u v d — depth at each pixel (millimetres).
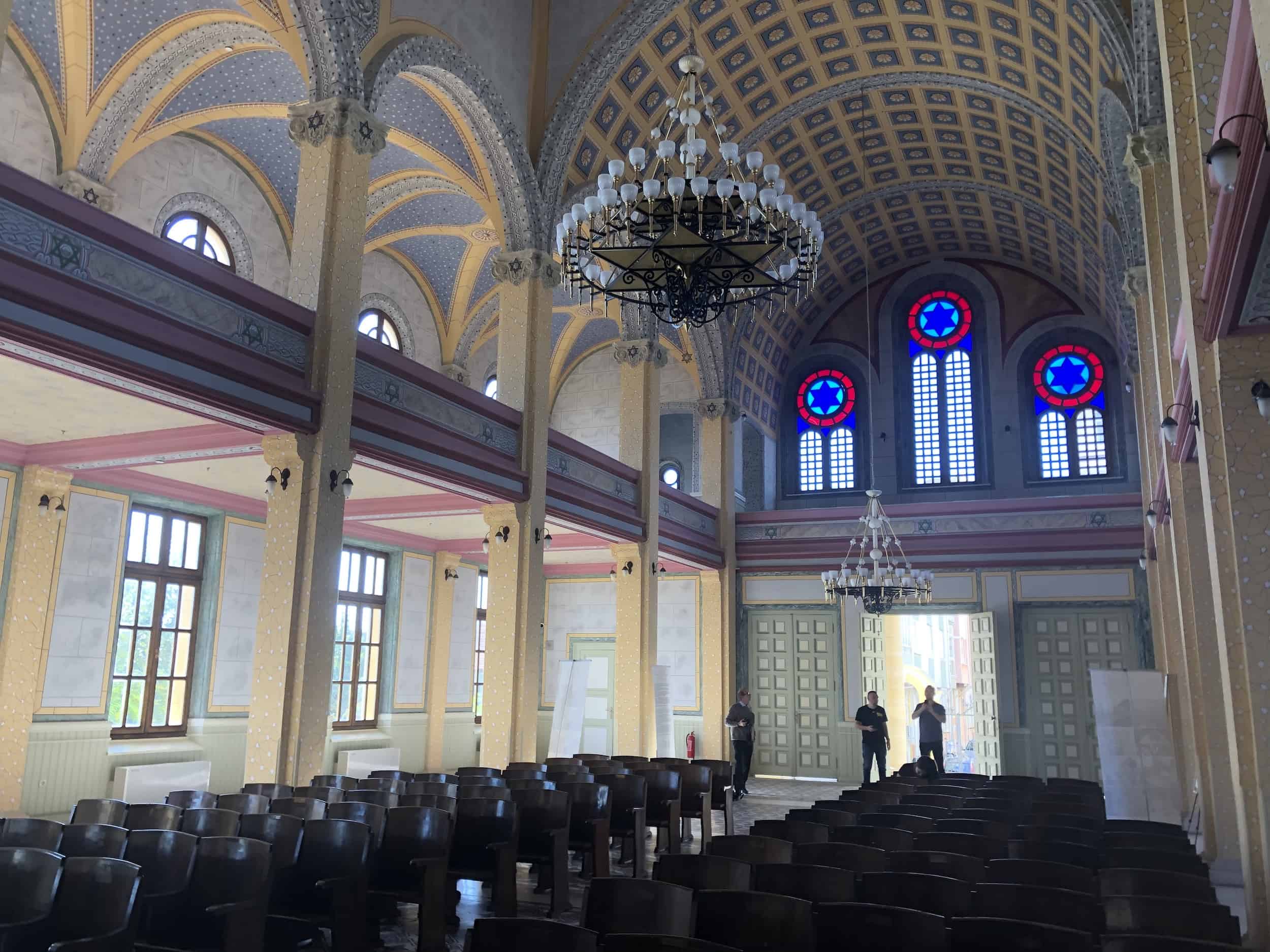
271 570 9570
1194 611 8617
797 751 20266
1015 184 18422
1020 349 21844
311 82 10398
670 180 7578
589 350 22422
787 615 20828
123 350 7883
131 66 11406
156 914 5285
